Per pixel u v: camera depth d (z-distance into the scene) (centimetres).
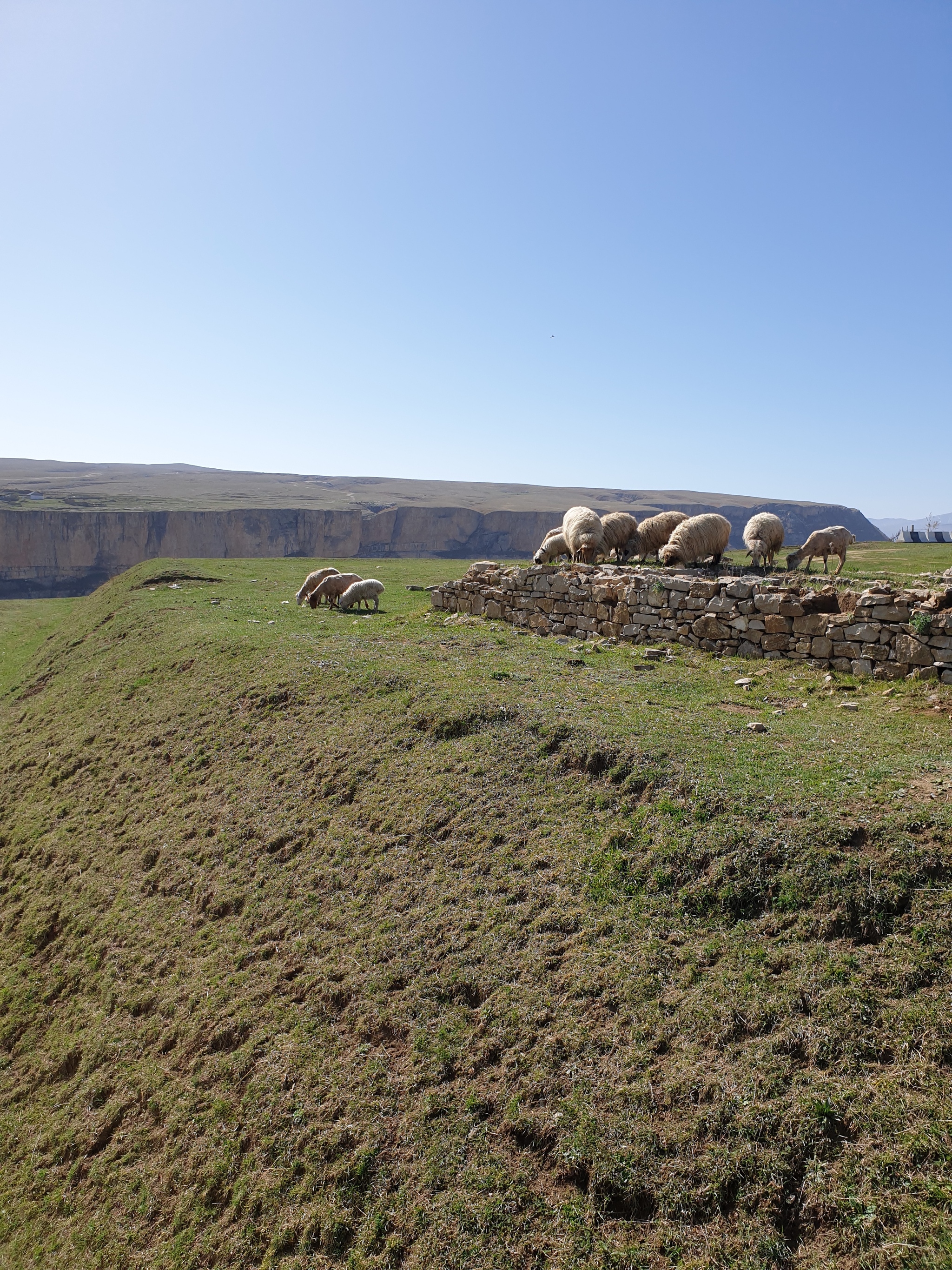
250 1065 660
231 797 1092
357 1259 488
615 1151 480
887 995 514
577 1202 469
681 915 636
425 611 1962
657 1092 504
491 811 841
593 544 1995
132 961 871
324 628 1806
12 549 13462
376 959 702
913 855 605
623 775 827
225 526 15112
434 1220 487
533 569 1697
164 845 1049
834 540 2203
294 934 789
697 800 745
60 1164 687
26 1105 768
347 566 3691
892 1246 393
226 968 789
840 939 569
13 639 3053
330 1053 635
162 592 2684
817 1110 459
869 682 1109
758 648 1267
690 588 1365
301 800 1012
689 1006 550
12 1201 675
